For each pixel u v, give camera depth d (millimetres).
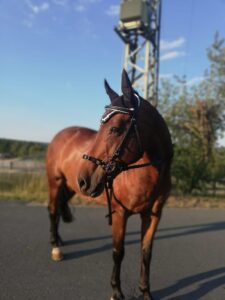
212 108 15148
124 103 3027
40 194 10250
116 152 2924
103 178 2963
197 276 4410
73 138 4812
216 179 11555
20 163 22641
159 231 6711
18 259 4785
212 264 4867
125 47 16203
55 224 5055
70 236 6027
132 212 3500
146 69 15367
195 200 10555
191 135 15078
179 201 10305
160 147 3332
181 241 6023
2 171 14969
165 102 15656
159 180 3332
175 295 3859
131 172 3346
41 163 19438
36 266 4555
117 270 3613
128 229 6680
